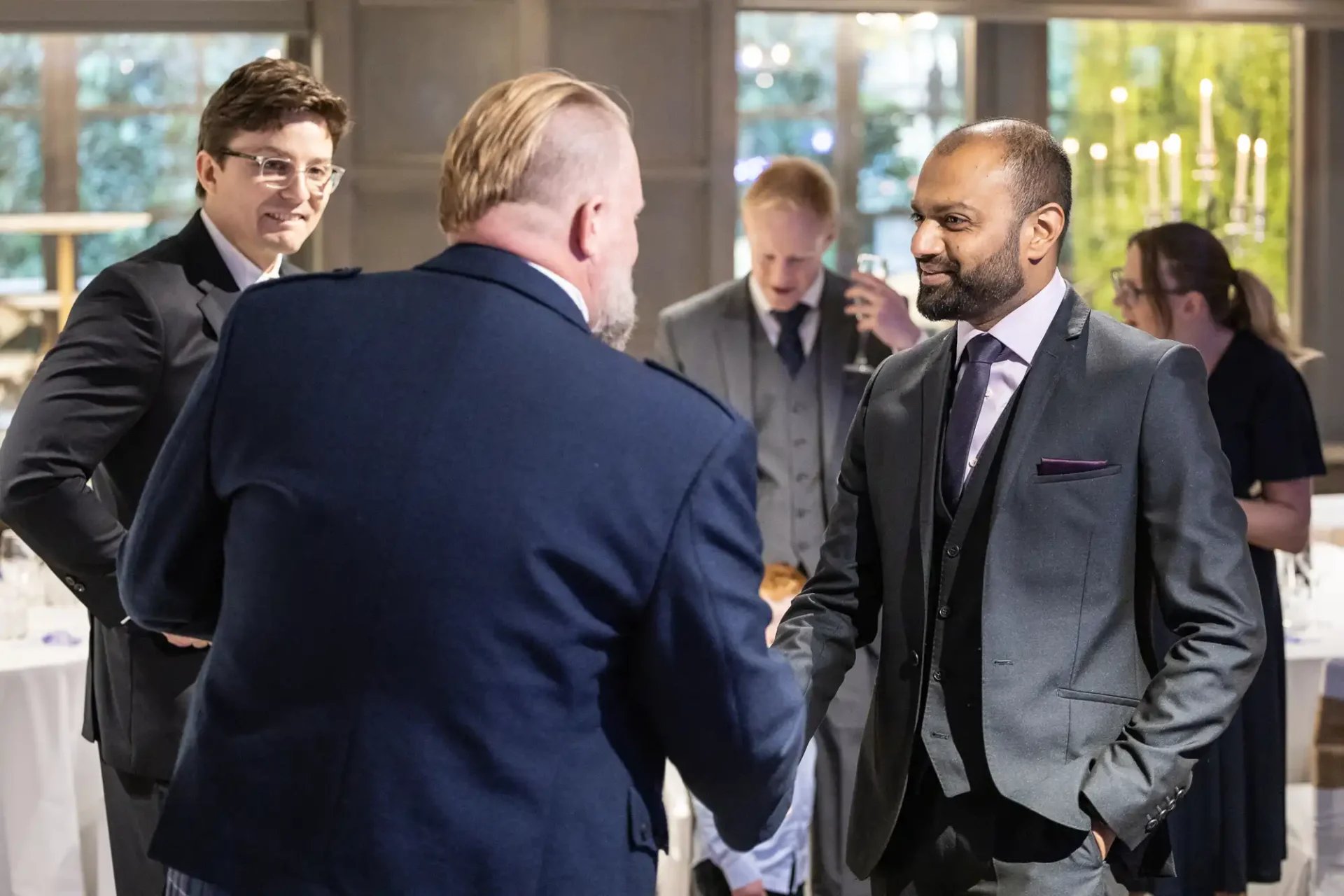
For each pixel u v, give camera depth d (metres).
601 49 4.69
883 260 3.62
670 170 4.74
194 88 5.47
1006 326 1.96
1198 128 6.11
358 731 1.41
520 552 1.41
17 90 5.34
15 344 5.20
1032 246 1.93
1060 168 1.94
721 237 4.79
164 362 2.42
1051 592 1.90
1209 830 3.04
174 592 1.59
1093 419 1.91
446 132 4.66
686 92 4.73
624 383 1.46
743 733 1.49
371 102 4.63
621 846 1.49
